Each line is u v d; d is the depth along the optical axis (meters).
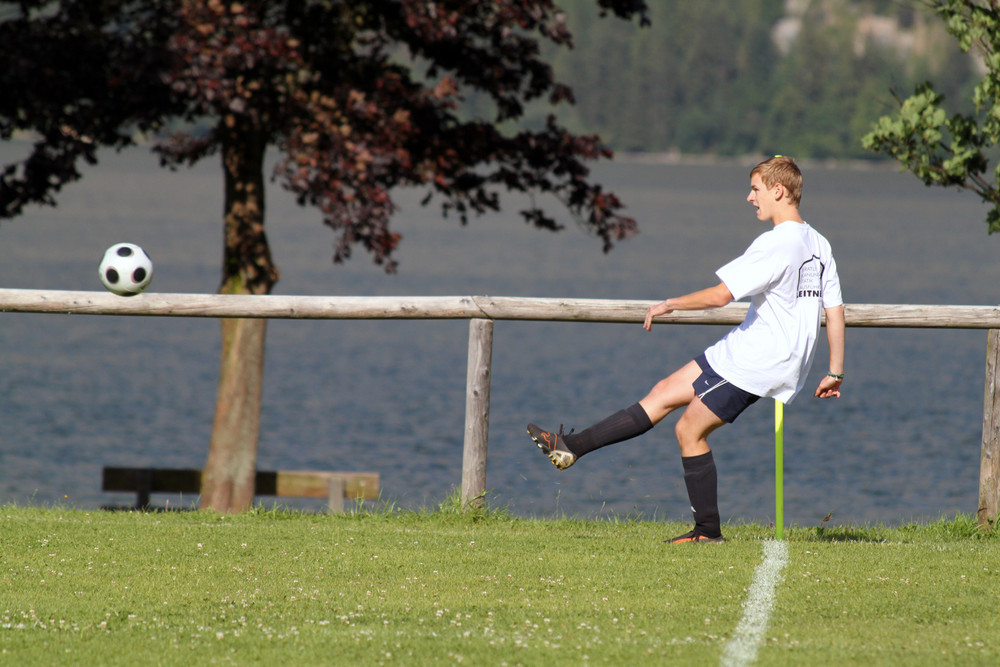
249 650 18.23
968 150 37.69
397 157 53.72
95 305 31.80
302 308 31.81
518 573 23.45
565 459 25.28
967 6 38.12
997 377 30.59
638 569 23.77
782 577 23.09
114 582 22.42
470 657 17.91
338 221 53.25
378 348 169.12
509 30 54.78
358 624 19.83
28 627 19.34
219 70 48.06
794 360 24.73
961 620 20.36
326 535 27.31
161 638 18.84
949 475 88.88
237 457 56.28
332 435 104.31
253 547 25.61
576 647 18.45
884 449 100.31
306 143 52.41
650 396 25.78
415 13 52.56
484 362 31.45
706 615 20.48
